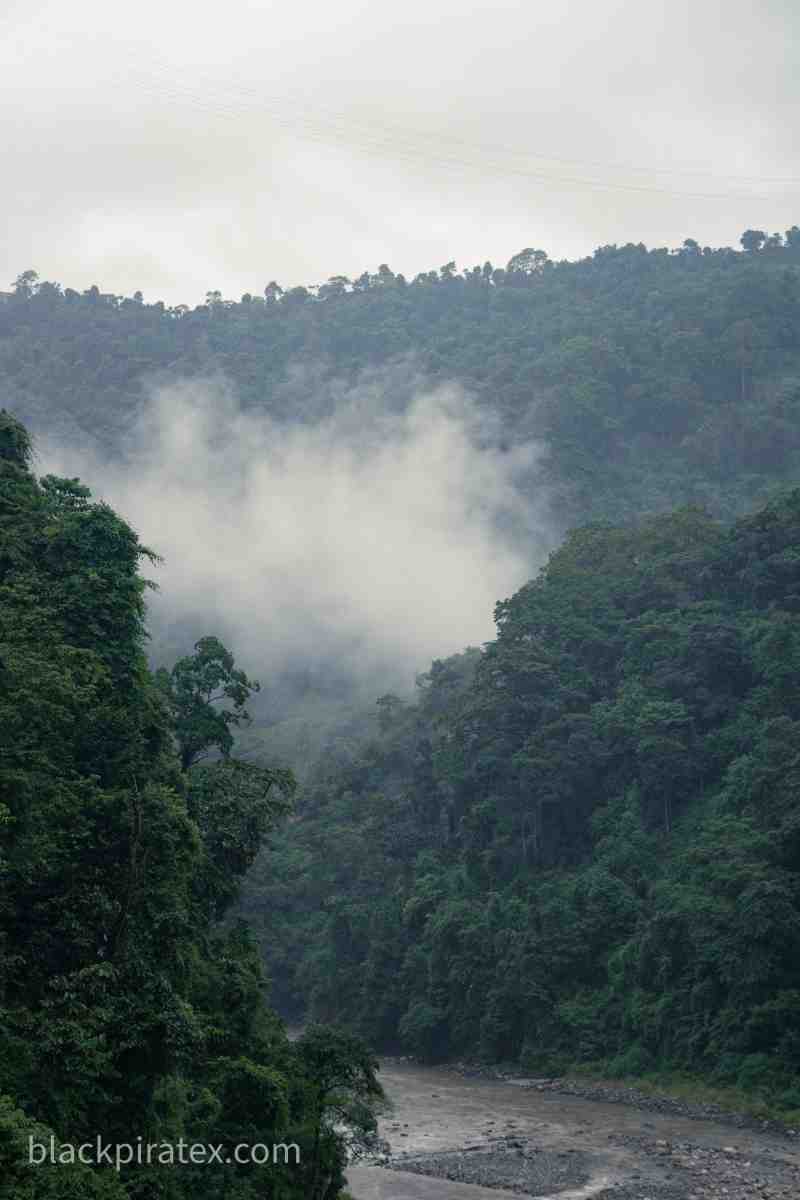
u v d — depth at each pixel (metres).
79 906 49.66
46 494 64.88
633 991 115.12
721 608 144.62
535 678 143.50
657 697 136.88
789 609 140.75
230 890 66.56
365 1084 62.69
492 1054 123.56
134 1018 46.75
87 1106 46.06
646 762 131.12
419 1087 114.75
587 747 138.00
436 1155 86.00
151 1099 47.78
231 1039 58.88
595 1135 92.06
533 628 152.00
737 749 129.88
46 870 48.88
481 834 142.75
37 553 61.12
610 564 159.50
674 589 151.00
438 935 130.25
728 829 114.75
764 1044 101.00
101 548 61.03
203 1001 59.06
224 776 68.31
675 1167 82.12
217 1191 51.47
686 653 137.75
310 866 162.62
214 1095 54.53
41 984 48.91
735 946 103.38
